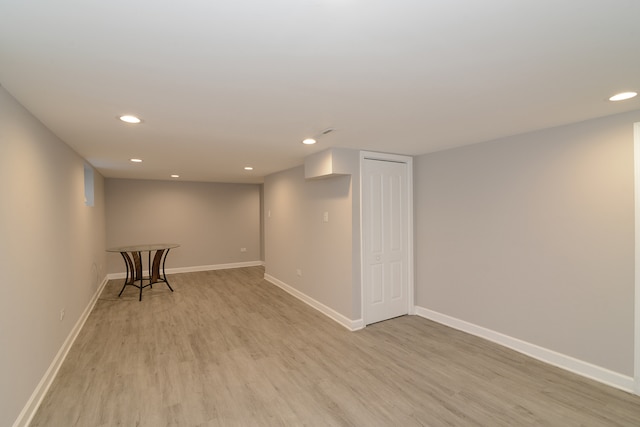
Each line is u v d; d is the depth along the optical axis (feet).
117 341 11.14
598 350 8.30
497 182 10.52
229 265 25.32
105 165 15.65
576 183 8.63
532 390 7.98
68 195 10.75
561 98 6.70
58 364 9.10
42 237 8.00
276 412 7.22
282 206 18.31
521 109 7.41
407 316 13.61
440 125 8.76
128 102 6.76
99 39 4.26
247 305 15.38
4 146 5.94
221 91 6.18
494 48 4.59
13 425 6.16
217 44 4.42
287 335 11.68
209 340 11.25
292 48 4.55
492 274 10.77
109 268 21.24
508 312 10.34
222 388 8.19
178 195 23.43
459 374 8.80
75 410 7.27
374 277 12.82
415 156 13.74
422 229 13.50
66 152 10.60
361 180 12.36
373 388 8.17
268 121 8.27
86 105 6.89
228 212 25.22
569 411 7.15
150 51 4.61
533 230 9.59
